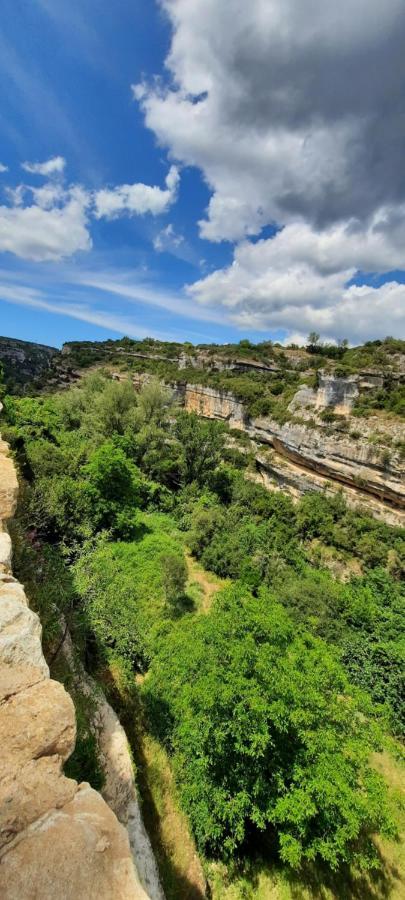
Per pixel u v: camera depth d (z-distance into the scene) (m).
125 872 2.89
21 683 4.15
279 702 7.32
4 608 4.91
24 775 3.30
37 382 78.94
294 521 31.86
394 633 16.42
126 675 10.12
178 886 6.72
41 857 2.77
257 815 7.29
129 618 11.66
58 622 8.11
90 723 6.77
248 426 48.53
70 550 13.48
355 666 14.80
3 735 3.54
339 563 27.31
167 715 9.80
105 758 6.45
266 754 7.73
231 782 8.12
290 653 8.98
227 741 7.98
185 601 18.52
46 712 3.87
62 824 3.04
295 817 6.74
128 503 23.61
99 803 3.35
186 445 36.50
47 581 9.02
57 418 38.12
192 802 8.34
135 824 6.07
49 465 21.25
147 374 66.00
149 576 18.33
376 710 8.48
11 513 8.05
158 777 8.29
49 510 14.73
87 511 19.89
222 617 10.05
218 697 7.77
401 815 9.93
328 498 34.09
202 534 25.06
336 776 7.07
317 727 7.73
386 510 30.41
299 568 25.58
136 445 35.34
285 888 7.90
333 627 17.16
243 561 23.56
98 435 34.47
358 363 46.50
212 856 8.05
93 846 2.95
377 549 26.97
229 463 44.59
